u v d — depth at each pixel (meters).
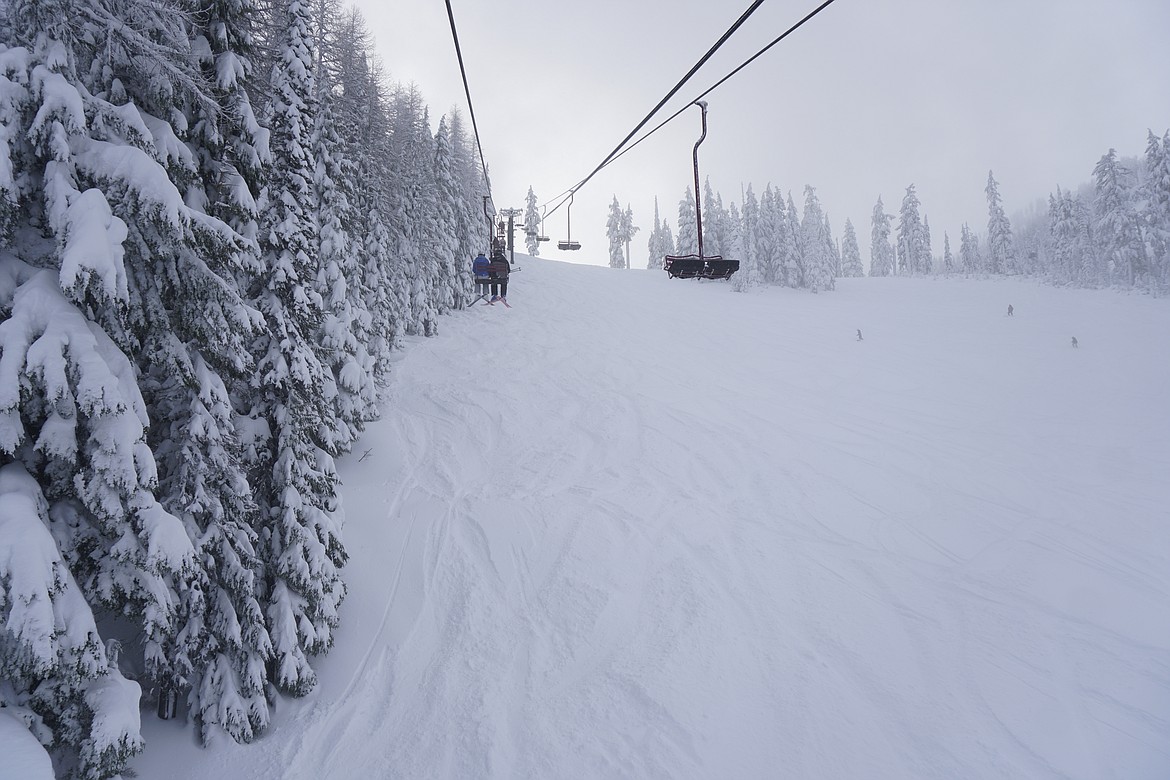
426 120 32.44
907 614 8.42
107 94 5.57
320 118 14.93
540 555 10.25
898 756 6.12
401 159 25.45
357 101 20.45
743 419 17.05
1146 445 14.55
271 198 8.04
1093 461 13.66
